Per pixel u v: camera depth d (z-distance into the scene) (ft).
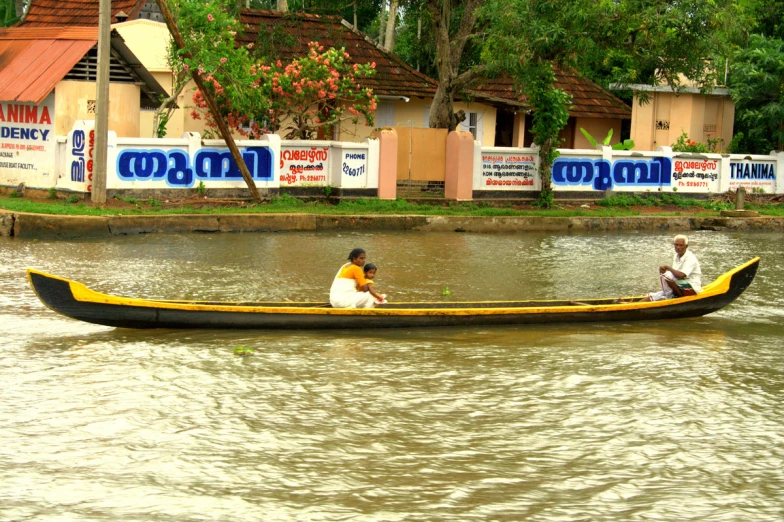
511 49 73.41
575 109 111.96
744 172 95.50
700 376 32.96
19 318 39.01
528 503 22.12
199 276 49.29
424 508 21.72
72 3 98.78
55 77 69.82
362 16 143.64
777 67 96.48
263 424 26.94
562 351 35.96
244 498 22.02
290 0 111.04
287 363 33.19
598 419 28.07
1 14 129.18
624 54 79.71
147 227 64.54
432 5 84.69
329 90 83.92
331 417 27.68
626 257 63.10
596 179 87.71
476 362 33.99
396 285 49.06
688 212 86.94
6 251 55.01
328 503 21.86
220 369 32.24
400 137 81.87
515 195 84.64
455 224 74.54
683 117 108.17
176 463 23.97
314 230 70.33
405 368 32.96
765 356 36.01
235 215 67.51
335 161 78.02
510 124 112.68
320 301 43.65
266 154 75.31
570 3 72.38
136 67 75.41
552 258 61.36
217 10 70.95
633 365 34.14
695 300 42.63
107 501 21.68
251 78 74.59
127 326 36.50
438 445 25.67
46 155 71.97
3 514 20.85
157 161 70.44
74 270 49.52
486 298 46.44
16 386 29.73
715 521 21.42
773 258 64.80
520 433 26.71
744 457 25.30
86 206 66.23
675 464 24.68
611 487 23.15
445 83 85.76
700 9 74.02
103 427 26.35
